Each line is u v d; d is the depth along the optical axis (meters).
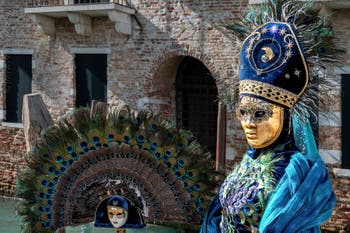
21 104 12.85
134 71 11.59
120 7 11.09
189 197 3.30
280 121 2.41
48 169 3.43
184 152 3.29
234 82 2.70
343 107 9.17
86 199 3.42
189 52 10.98
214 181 3.26
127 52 11.62
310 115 2.43
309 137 2.41
